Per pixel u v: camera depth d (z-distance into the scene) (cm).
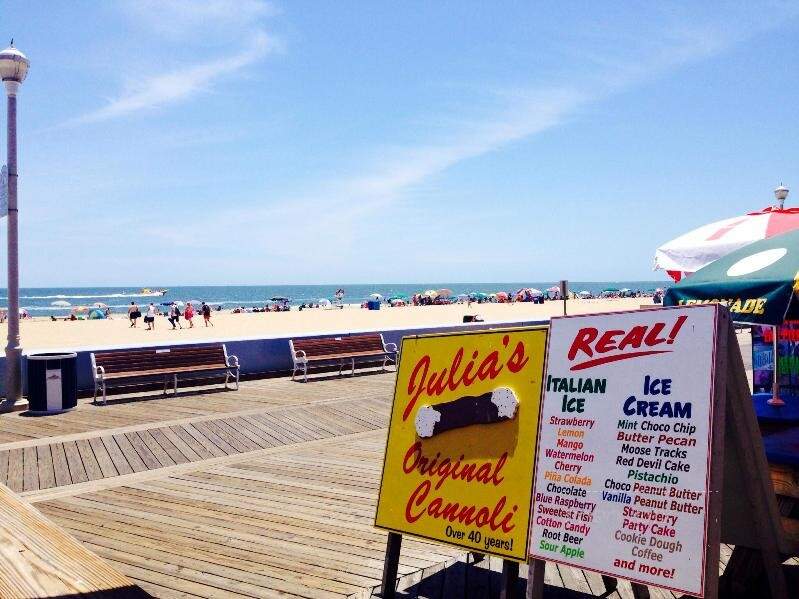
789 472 376
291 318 4853
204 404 1031
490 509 349
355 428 870
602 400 324
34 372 959
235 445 774
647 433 306
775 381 490
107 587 243
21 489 600
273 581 405
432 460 380
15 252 997
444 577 416
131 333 3641
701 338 299
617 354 324
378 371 1414
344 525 505
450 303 7850
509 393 354
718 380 290
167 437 812
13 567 261
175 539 474
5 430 848
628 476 307
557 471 331
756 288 340
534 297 7644
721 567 424
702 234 572
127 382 1056
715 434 286
